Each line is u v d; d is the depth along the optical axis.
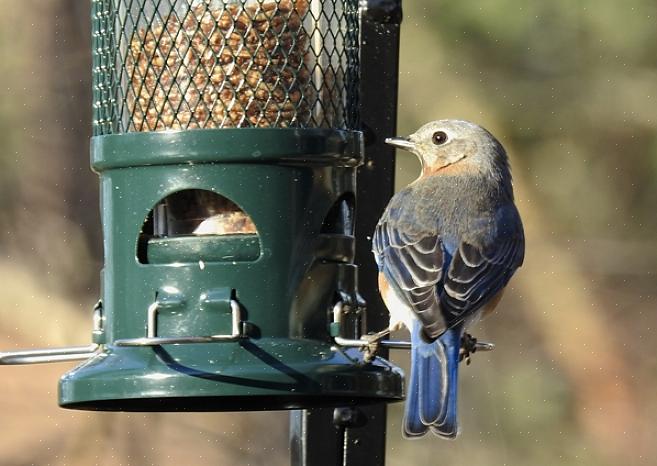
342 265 11.42
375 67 12.60
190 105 11.66
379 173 12.73
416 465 20.72
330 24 11.95
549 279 22.50
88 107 22.19
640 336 22.23
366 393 10.90
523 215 22.88
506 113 22.78
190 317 11.05
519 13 22.78
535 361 21.94
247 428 19.92
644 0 23.02
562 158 22.92
